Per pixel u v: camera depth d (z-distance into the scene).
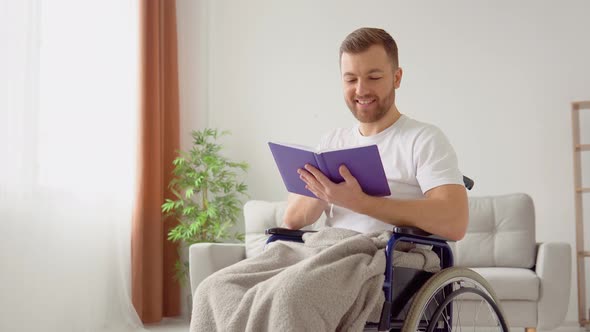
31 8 3.41
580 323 4.43
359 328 1.65
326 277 1.62
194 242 4.66
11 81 3.29
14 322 3.27
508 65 4.94
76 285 3.81
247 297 1.65
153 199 4.55
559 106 4.87
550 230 4.85
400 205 1.85
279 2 5.19
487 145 4.94
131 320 4.27
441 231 1.88
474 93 4.97
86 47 3.94
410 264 1.85
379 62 2.02
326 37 5.15
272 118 5.18
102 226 4.11
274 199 5.15
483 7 4.98
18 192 3.33
